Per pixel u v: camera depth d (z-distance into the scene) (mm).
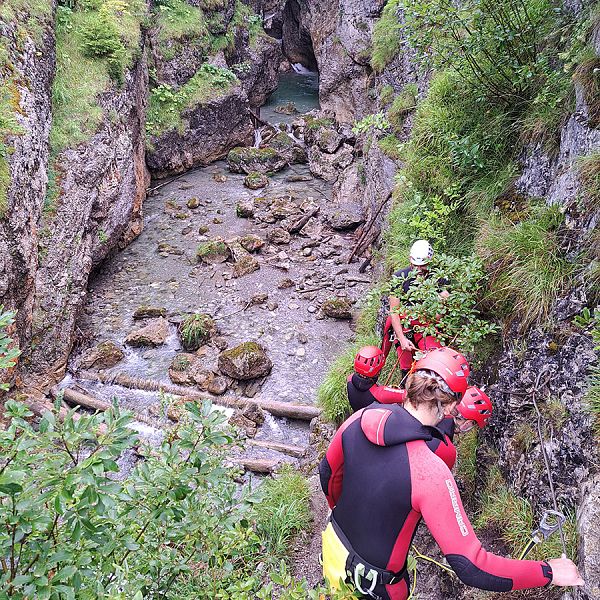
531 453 3393
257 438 7797
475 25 5109
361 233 12211
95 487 1946
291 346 9523
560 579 1802
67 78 11398
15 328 7805
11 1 9883
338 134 16438
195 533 2586
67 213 9734
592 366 3158
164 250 12438
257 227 13359
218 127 17109
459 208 5609
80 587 2070
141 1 14961
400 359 4551
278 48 20969
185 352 9422
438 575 3715
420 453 1845
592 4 4352
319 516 5543
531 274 3877
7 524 1956
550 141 4617
